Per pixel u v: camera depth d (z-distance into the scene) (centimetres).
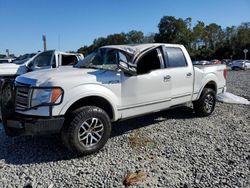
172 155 487
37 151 509
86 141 477
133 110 553
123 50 549
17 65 1234
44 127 449
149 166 444
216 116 749
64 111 461
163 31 9494
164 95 605
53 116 455
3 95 501
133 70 542
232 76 2564
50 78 472
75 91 469
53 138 571
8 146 535
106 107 522
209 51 9781
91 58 607
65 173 425
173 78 621
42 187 386
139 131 614
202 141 555
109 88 510
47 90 455
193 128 638
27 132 452
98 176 414
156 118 719
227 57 9600
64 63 1117
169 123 677
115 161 464
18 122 460
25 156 488
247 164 448
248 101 956
